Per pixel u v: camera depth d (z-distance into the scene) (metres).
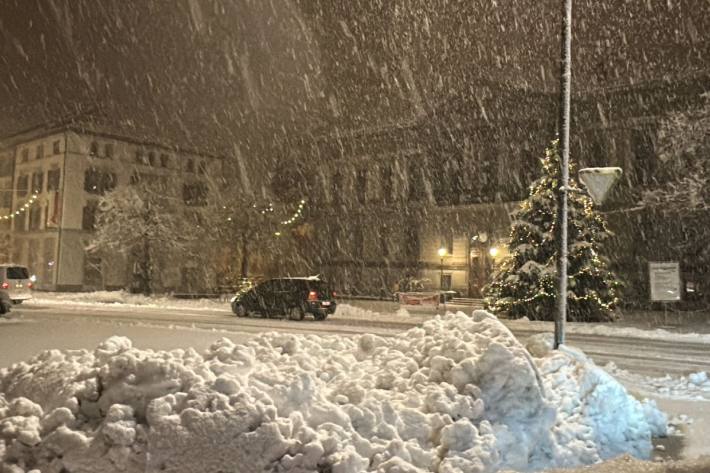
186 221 48.47
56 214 53.84
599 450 6.24
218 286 47.59
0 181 62.34
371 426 5.11
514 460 5.37
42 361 6.01
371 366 6.77
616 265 36.84
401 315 28.39
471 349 6.14
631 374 11.87
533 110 43.81
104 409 4.82
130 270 55.56
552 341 8.91
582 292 26.84
